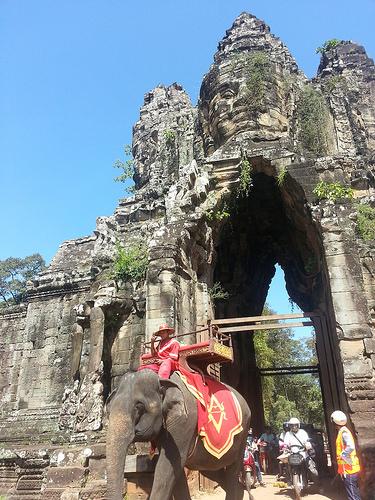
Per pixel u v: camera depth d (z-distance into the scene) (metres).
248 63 19.11
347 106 22.39
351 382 11.93
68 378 19.84
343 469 8.41
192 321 14.84
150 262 14.20
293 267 21.03
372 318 13.04
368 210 15.34
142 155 26.39
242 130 17.88
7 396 21.28
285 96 19.59
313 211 14.66
